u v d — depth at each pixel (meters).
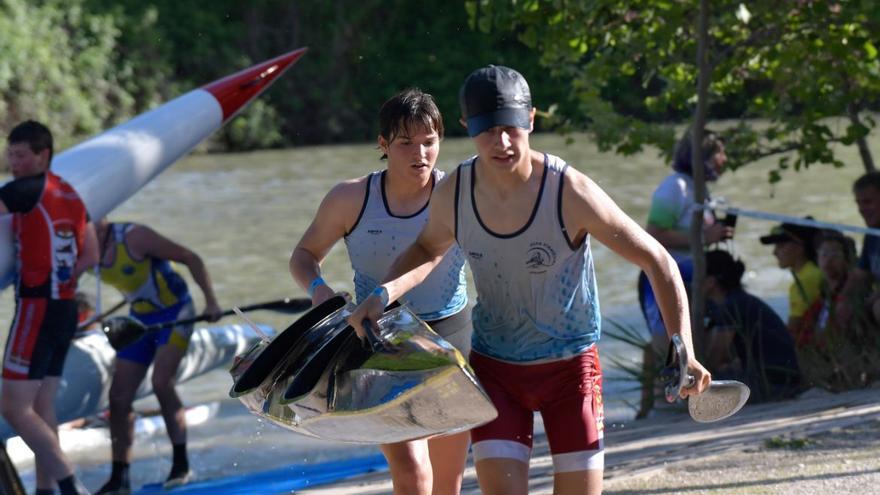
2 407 21.95
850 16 25.50
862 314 26.59
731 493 16.55
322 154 108.50
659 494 16.75
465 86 11.90
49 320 21.88
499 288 12.62
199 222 64.50
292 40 125.25
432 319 14.84
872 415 20.80
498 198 12.22
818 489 16.44
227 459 25.88
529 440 12.88
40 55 105.88
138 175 30.34
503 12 28.77
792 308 28.50
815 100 28.97
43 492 22.03
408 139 14.02
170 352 25.02
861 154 31.88
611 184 76.88
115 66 115.06
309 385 12.44
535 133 107.25
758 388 25.44
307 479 23.19
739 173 76.69
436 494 15.15
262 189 79.56
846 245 27.69
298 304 25.80
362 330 12.59
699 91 26.12
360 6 127.31
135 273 24.91
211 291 25.28
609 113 30.08
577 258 12.47
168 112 32.09
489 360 12.95
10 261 21.89
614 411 27.50
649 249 12.16
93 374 28.39
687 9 27.98
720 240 27.03
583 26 27.91
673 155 29.28
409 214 14.45
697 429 22.41
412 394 11.94
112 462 24.42
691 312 26.33
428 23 131.12
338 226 14.71
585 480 12.60
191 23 121.19
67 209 22.11
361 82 127.44
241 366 13.87
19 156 21.81
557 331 12.66
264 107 116.06
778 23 26.55
